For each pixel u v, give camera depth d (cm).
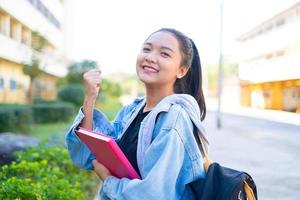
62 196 348
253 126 1888
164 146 171
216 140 1412
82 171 555
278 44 1281
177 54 192
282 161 967
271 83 1340
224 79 3475
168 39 192
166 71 191
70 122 1736
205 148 188
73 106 2005
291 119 1695
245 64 1677
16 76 2198
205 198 177
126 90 6712
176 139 172
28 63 1828
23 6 2138
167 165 168
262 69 1393
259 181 739
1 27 1931
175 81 207
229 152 1116
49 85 3084
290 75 1124
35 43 1836
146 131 183
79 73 2448
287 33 1240
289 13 1288
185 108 183
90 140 182
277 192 655
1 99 1966
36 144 647
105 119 216
